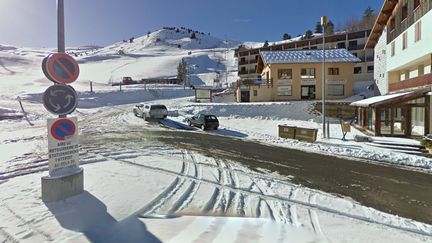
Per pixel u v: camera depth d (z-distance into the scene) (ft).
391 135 65.62
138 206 21.53
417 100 67.67
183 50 653.30
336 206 23.81
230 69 463.83
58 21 22.81
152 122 91.15
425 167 39.65
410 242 17.78
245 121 98.84
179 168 34.45
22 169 33.32
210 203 23.18
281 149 51.42
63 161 22.82
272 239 16.78
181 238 16.40
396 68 91.35
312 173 34.88
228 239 16.46
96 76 385.70
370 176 34.22
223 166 36.78
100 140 57.06
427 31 65.98
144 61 496.64
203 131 76.38
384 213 22.70
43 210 20.21
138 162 37.14
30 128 79.71
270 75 141.79
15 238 16.35
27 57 524.11
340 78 140.36
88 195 23.39
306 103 115.03
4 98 151.74
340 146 54.70
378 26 110.11
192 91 217.56
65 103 22.71
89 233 16.98
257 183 29.58
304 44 237.45
